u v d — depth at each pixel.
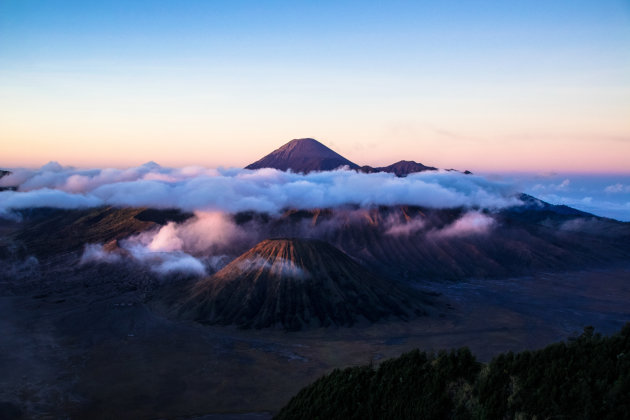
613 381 32.88
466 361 40.53
